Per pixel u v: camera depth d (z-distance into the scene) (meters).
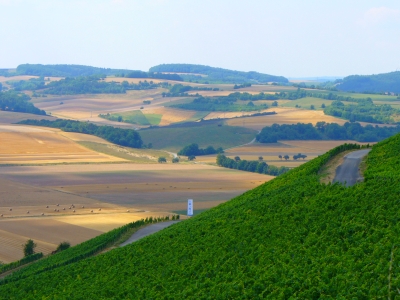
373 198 70.31
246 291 55.91
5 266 115.38
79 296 73.06
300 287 52.81
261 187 110.38
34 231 148.25
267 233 72.88
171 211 175.38
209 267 68.19
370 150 110.94
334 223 67.00
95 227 152.62
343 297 47.09
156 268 76.69
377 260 52.81
